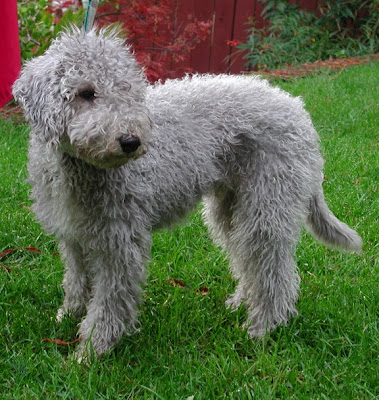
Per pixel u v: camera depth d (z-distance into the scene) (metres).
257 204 1.12
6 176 1.67
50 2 2.73
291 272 1.17
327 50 3.56
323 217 1.23
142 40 3.00
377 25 3.60
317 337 1.12
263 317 1.17
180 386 0.97
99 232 1.01
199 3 3.43
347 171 1.80
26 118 0.92
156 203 1.05
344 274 1.32
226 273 1.36
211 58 3.52
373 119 2.34
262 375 1.00
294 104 1.17
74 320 1.16
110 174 0.97
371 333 1.11
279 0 3.63
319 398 0.95
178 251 1.39
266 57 3.48
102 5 2.74
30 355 1.02
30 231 1.44
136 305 1.09
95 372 0.98
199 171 1.09
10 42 1.46
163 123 1.06
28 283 1.25
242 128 1.11
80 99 0.90
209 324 1.16
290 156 1.13
